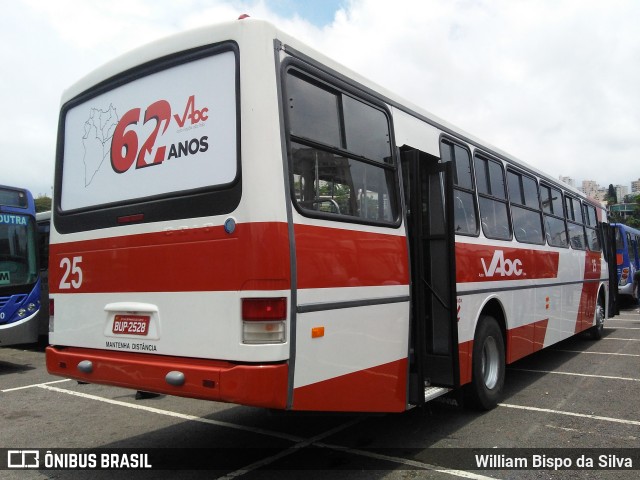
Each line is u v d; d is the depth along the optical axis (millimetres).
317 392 3652
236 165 3604
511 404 6305
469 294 5742
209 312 3621
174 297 3820
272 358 3379
